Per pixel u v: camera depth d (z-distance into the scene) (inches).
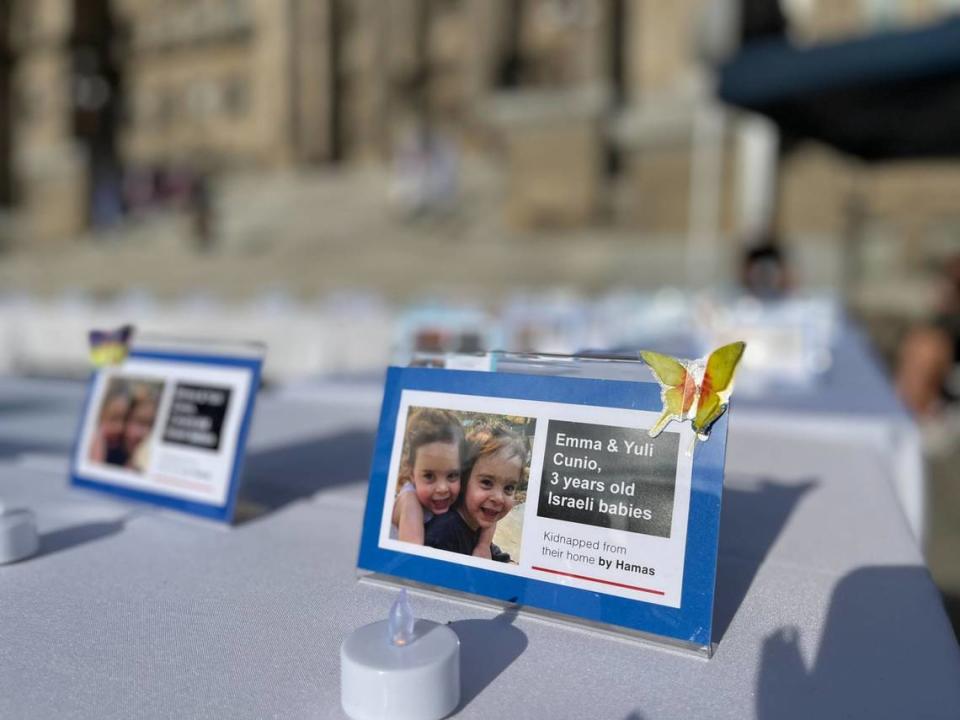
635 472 31.0
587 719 23.7
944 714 23.9
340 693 25.1
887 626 30.2
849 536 41.4
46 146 877.2
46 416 79.5
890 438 67.7
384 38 758.5
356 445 64.9
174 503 44.1
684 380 30.5
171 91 880.3
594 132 549.0
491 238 569.9
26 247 820.6
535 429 33.4
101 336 49.1
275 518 44.8
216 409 44.2
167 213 772.6
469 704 24.5
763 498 49.1
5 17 879.7
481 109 629.3
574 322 110.3
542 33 604.4
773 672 26.7
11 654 27.9
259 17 803.4
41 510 45.7
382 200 665.6
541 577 31.5
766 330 102.2
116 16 892.6
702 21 409.7
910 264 439.2
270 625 30.5
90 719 23.5
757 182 434.3
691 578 28.9
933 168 434.9
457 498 34.3
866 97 219.0
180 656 27.8
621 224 553.6
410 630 24.5
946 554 120.0
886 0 428.1
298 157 798.5
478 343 99.0
